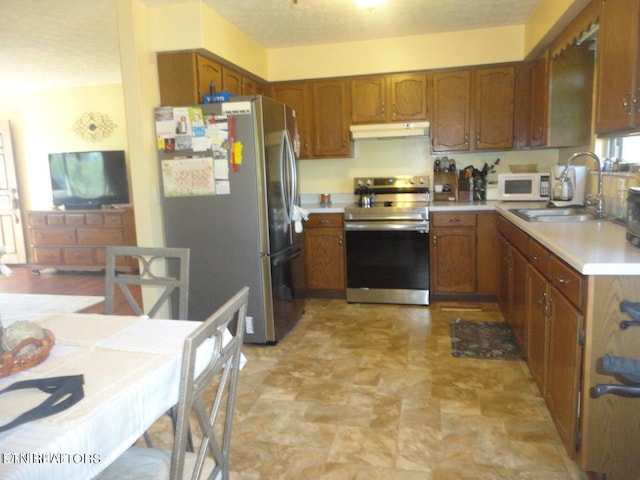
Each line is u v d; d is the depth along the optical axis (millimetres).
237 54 3645
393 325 3541
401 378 2641
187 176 3115
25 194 6156
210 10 3203
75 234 5609
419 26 3758
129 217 5484
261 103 2959
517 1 3225
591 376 1640
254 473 1839
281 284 3295
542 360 2197
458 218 3910
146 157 3096
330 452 1967
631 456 1647
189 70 3160
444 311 3840
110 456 1007
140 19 3045
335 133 4301
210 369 1159
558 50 3111
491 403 2328
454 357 2902
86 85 5746
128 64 3018
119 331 1456
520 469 1819
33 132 6016
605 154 3129
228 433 1388
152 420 1154
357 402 2383
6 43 3818
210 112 3023
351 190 4668
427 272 3969
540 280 2232
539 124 3602
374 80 4164
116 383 1098
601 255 1690
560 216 2807
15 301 4484
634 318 1438
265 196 3033
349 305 4094
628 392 1351
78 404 1001
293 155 3430
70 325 1519
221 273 3164
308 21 3529
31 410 965
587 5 2518
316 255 4227
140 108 3047
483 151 4098
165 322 1544
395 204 4230
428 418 2209
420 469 1839
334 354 3018
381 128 4141
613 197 2766
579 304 1680
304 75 4262
